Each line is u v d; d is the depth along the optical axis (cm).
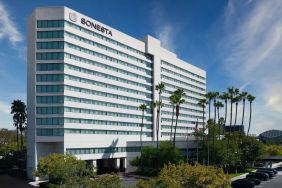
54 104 9469
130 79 12394
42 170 6481
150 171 9988
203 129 11375
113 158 11294
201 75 18838
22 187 7531
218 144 10525
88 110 10312
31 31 9794
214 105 12531
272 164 13825
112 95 11412
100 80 10856
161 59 14412
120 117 11769
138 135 12762
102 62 10981
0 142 17675
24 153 11456
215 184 4097
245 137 11706
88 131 10244
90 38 10531
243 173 10450
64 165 5844
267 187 7406
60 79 9506
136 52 12850
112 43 11494
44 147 9500
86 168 6022
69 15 9812
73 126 9706
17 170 10656
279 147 15850
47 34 9631
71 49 9819
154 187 3456
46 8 9681
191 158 11275
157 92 13925
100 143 10681
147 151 9938
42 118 9475
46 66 9581
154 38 13850
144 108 11650
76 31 10031
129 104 12300
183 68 16700
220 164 10306
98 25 10881
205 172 4134
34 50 9650
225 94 12300
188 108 17238
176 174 4197
